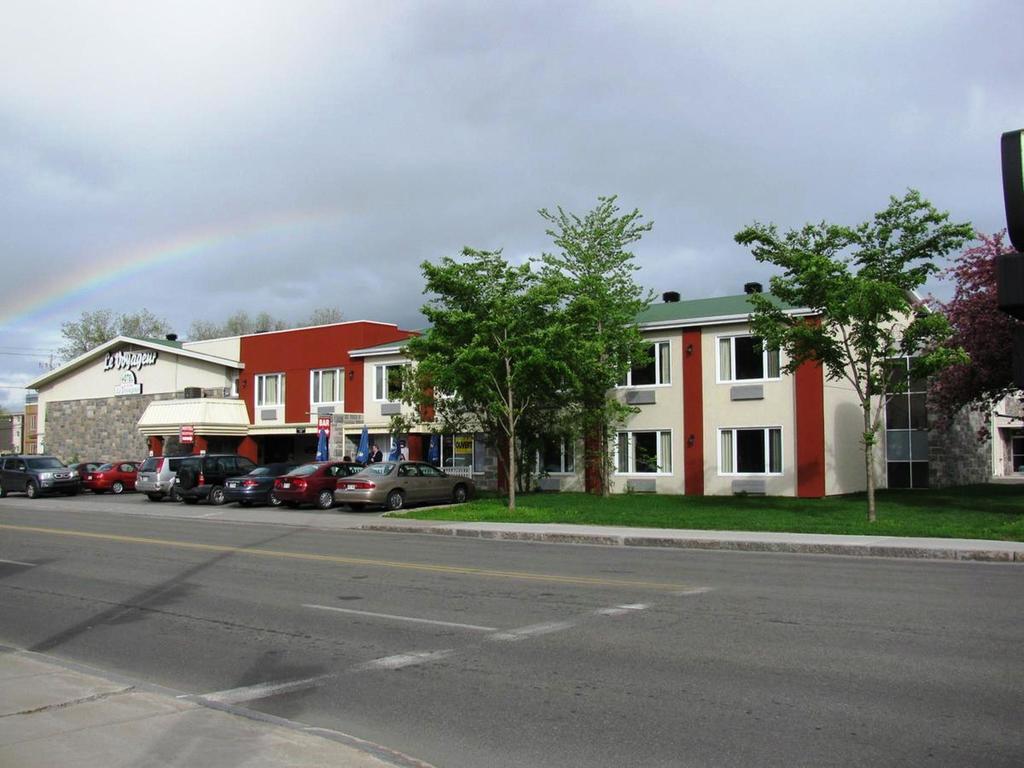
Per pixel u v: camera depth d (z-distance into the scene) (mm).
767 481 28547
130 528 22344
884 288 18203
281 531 21688
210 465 32500
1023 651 8000
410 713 6484
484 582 12570
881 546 15906
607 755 5539
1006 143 4910
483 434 33656
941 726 5926
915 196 19016
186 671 7840
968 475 35562
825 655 7906
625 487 31469
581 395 28781
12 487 38625
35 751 5477
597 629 9188
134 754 5422
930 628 9023
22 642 9109
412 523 22328
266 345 43062
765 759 5383
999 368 23875
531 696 6844
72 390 52531
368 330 40062
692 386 30219
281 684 7332
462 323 24453
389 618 9945
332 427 37688
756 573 13383
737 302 32781
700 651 8133
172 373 47062
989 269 23625
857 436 29656
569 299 28078
